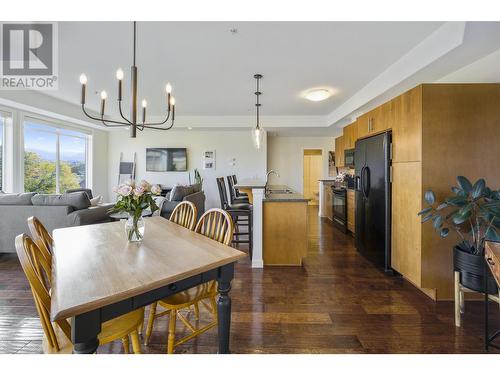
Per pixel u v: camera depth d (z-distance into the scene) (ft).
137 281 3.78
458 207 6.97
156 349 5.92
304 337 6.30
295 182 26.76
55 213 11.00
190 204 7.84
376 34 8.21
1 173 14.74
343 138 18.92
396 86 10.59
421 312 7.38
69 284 3.66
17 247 3.61
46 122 17.33
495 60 7.77
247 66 10.80
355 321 6.95
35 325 6.66
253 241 10.90
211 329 6.63
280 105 16.98
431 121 7.85
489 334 6.36
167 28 7.91
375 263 10.68
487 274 6.14
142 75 11.84
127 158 23.59
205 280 4.73
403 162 8.90
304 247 11.07
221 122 20.22
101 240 5.86
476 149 7.79
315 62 10.34
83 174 21.18
